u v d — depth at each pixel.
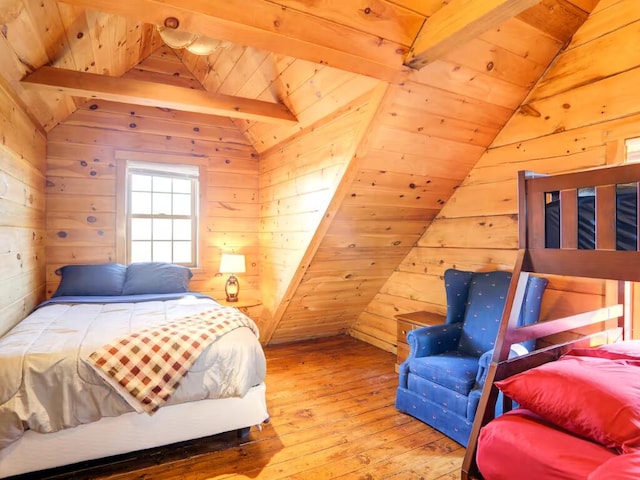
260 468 1.96
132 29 2.97
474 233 3.00
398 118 2.32
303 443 2.20
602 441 1.31
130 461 2.00
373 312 4.13
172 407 1.98
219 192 4.21
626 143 2.12
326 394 2.88
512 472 1.41
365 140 2.40
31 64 2.35
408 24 1.85
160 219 4.07
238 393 2.04
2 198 2.29
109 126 3.73
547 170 2.49
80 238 3.64
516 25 2.10
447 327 2.73
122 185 3.78
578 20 2.26
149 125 3.89
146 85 2.72
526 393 1.52
